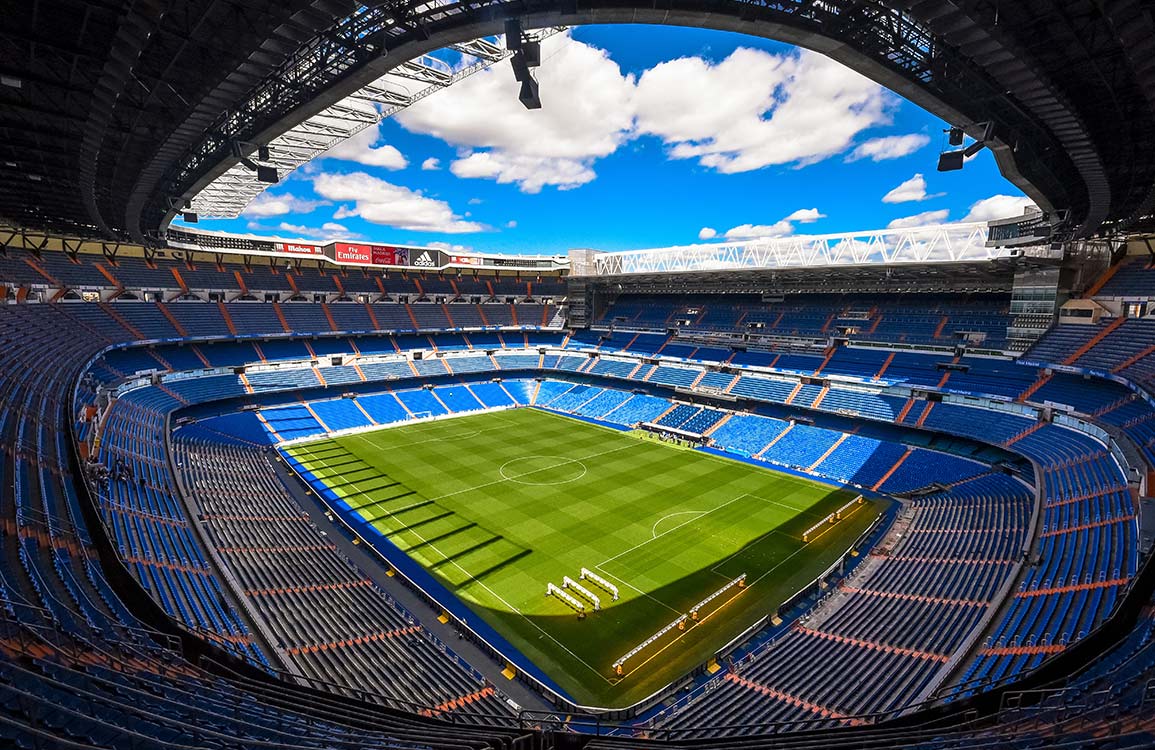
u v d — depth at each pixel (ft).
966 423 182.19
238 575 102.83
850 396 217.97
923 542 130.41
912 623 94.58
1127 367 148.97
